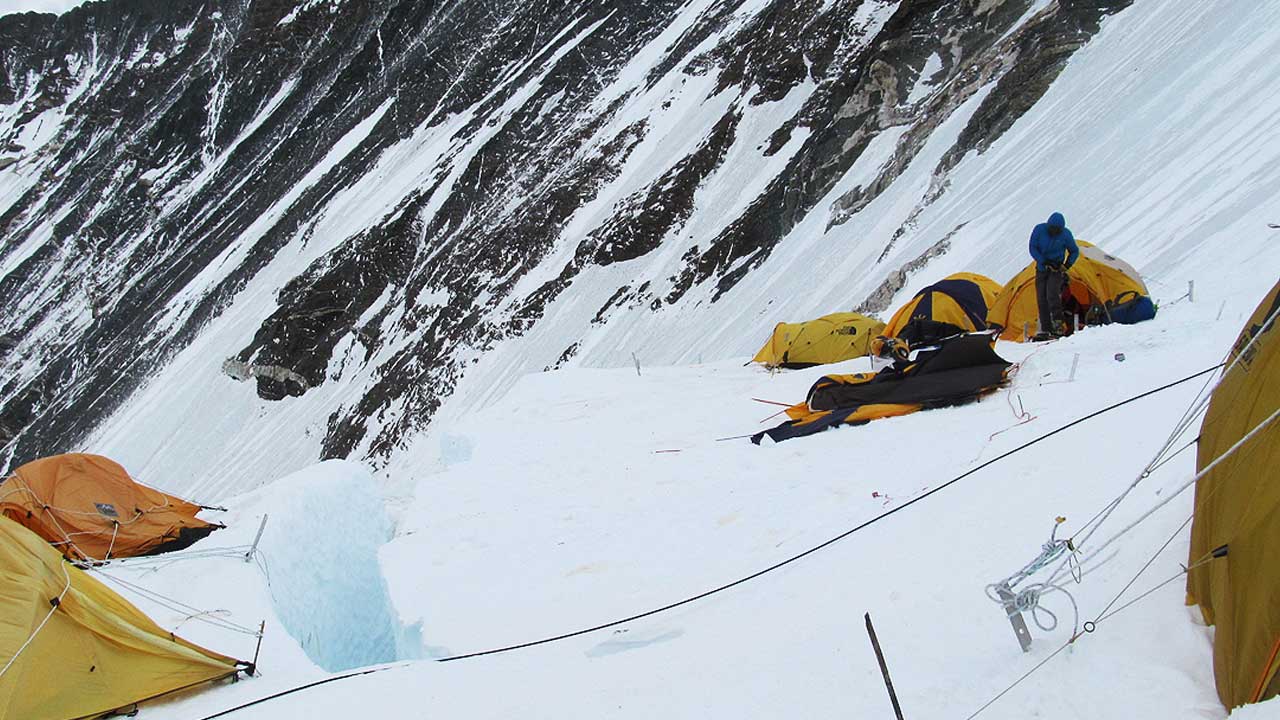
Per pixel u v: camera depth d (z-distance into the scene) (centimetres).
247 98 14138
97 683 694
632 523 907
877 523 704
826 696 486
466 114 10188
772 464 963
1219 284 1138
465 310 6962
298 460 7238
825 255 4138
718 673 554
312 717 621
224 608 912
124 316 11675
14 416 11100
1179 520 517
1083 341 1020
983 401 945
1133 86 2462
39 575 701
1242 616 372
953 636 498
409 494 1658
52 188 16112
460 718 578
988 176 2986
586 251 6309
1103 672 421
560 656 643
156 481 8062
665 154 6662
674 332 5275
